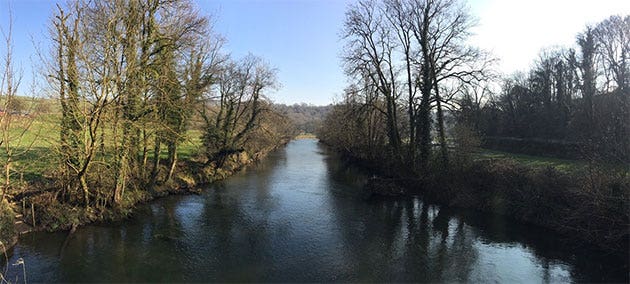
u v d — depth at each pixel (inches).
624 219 617.0
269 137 2206.0
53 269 551.5
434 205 1017.5
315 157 2498.8
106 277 534.3
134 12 757.3
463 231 785.6
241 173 1625.2
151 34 845.8
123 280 526.6
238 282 530.9
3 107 516.4
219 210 935.0
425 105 1164.5
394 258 634.2
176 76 932.6
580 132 1400.1
